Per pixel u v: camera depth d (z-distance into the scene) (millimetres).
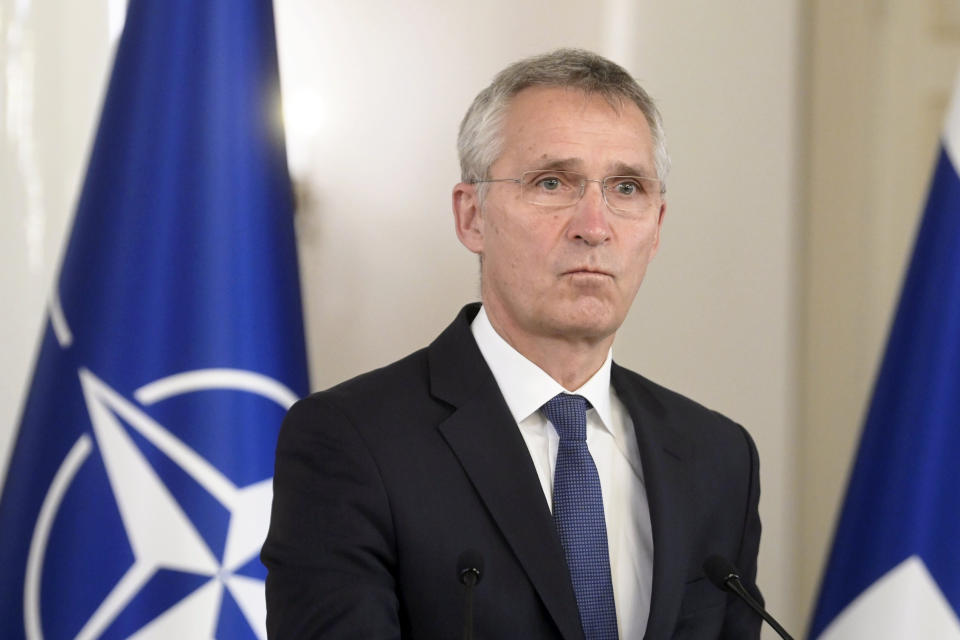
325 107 10891
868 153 12062
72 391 7855
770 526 11711
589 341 6535
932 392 8305
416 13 11070
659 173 6855
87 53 10117
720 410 11625
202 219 8094
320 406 6387
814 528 11906
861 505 8484
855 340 11992
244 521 7902
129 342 7906
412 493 6070
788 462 11781
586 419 6719
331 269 10836
